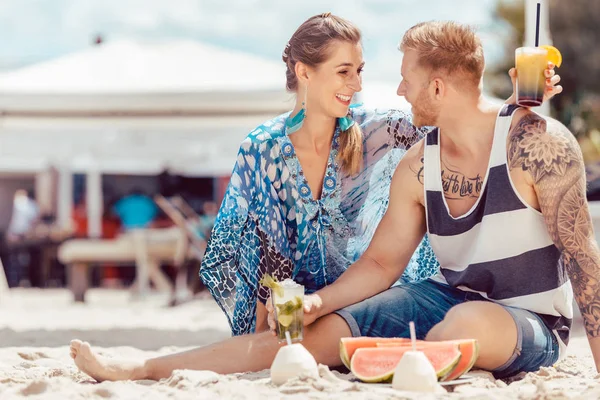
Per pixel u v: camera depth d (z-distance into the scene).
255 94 12.89
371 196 4.82
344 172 4.73
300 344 3.88
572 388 3.61
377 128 4.81
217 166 19.27
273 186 4.69
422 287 4.34
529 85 3.97
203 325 8.98
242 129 15.20
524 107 4.10
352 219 4.80
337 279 4.42
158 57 14.32
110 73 13.91
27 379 4.30
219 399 3.44
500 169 4.03
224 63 14.16
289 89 4.77
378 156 4.81
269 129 4.72
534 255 4.06
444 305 4.25
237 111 13.15
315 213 4.71
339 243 4.80
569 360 5.06
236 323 4.69
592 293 3.93
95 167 19.61
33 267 19.34
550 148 3.94
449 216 4.19
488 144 4.10
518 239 4.04
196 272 13.97
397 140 4.81
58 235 18.06
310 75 4.61
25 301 14.59
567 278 4.20
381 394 3.44
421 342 3.79
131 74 13.84
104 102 13.31
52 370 4.53
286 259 4.71
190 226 13.88
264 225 4.65
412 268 4.79
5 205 23.91
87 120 13.53
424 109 4.14
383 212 4.86
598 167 9.26
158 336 7.39
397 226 4.41
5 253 19.80
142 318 10.24
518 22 26.88
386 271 4.43
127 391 3.67
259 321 4.68
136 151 15.41
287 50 4.77
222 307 4.66
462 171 4.17
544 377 3.90
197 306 12.88
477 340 3.81
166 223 17.81
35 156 15.48
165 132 15.37
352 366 3.78
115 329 7.95
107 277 20.31
